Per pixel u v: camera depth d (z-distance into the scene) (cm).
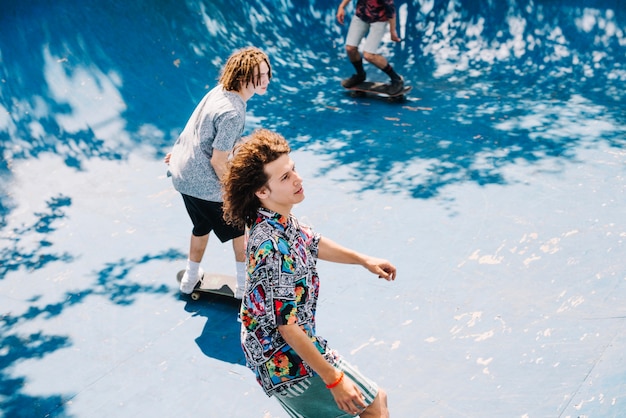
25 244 516
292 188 250
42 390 371
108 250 504
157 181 605
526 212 512
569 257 451
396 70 895
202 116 390
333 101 789
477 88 811
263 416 343
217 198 391
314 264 272
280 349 257
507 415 330
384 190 567
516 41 898
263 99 790
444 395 346
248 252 252
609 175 561
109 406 357
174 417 347
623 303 401
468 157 619
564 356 364
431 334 392
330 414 268
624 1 871
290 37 949
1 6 720
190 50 820
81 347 404
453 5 962
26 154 626
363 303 425
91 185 598
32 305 446
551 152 615
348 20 1009
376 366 371
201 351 395
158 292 453
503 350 373
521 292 421
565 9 896
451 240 484
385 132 691
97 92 707
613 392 335
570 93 773
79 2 771
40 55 707
